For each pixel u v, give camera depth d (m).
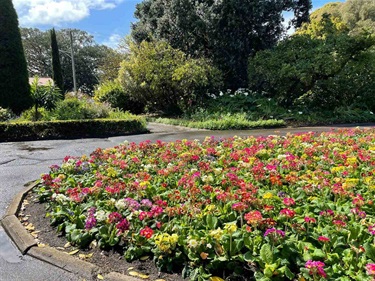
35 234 2.67
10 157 5.94
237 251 1.99
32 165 5.27
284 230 2.24
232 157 4.09
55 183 3.37
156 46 12.58
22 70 11.37
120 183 3.23
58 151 6.44
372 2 26.05
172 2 12.97
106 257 2.27
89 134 8.64
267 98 11.56
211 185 3.19
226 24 12.44
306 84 10.88
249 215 2.20
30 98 11.46
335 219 2.22
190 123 10.00
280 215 2.28
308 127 9.16
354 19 25.81
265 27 12.52
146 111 14.13
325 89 11.37
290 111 10.86
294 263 1.88
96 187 3.08
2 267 2.28
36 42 35.62
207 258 1.99
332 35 11.13
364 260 1.80
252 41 12.88
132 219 2.46
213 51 13.10
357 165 3.54
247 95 12.07
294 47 11.39
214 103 12.00
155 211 2.45
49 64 36.59
